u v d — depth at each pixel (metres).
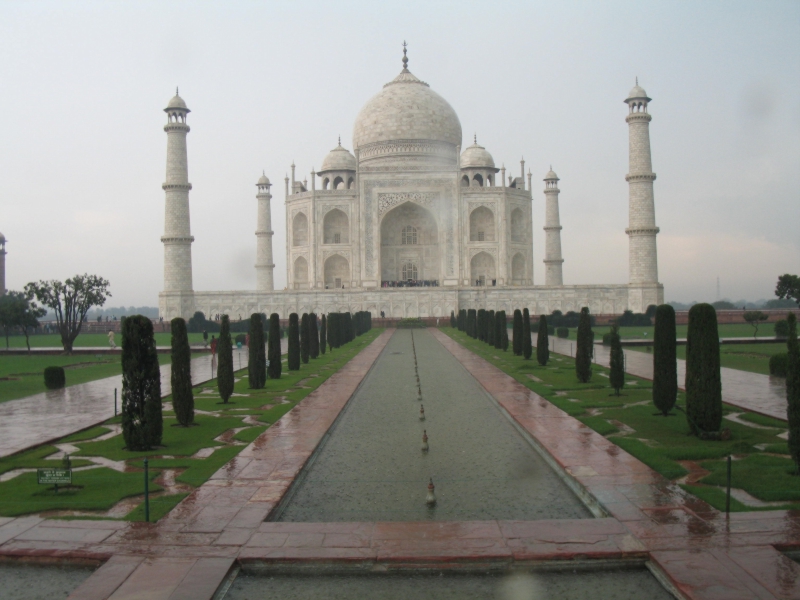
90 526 17.61
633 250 113.88
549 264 138.25
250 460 24.38
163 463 23.86
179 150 115.31
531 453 26.09
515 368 52.56
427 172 130.50
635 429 28.62
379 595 14.53
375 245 130.50
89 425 31.16
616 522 17.31
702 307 26.75
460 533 16.94
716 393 26.44
